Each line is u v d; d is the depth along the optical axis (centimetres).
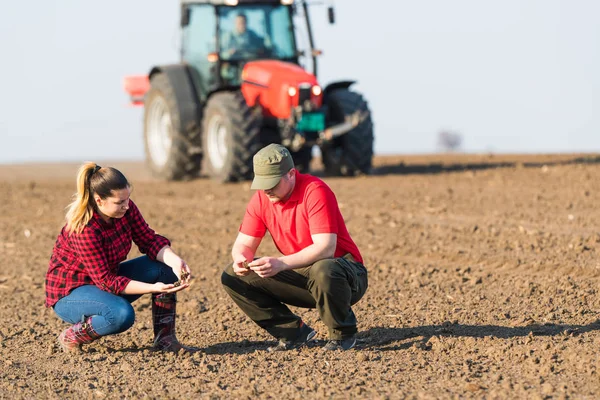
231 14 3438
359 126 3434
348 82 3531
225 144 3331
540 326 1366
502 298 1569
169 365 1252
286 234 1216
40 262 2123
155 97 3734
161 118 3778
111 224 1215
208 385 1152
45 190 3544
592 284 1634
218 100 3328
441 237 2158
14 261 2145
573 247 1941
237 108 3275
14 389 1173
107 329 1245
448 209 2591
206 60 3497
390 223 2366
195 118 3547
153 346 1328
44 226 2639
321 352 1268
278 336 1302
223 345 1359
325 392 1098
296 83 3206
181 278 1212
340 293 1203
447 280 1733
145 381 1183
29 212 2920
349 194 2970
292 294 1255
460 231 2225
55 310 1277
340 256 1248
